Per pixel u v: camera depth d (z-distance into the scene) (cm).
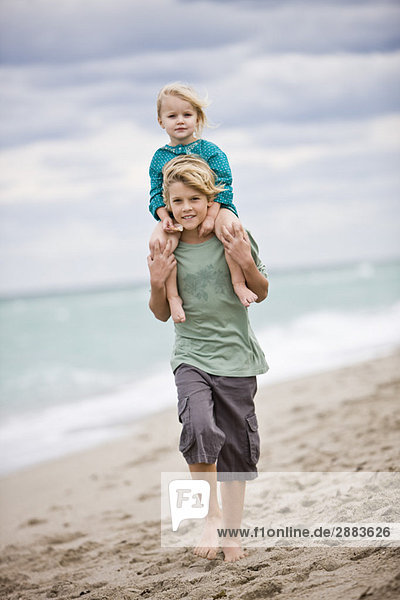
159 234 372
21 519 612
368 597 258
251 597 302
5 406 1225
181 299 373
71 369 1719
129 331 2641
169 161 369
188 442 356
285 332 1911
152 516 561
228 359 369
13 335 2678
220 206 376
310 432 737
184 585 349
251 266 359
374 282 4481
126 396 1236
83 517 593
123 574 412
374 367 1154
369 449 592
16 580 452
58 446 890
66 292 9469
